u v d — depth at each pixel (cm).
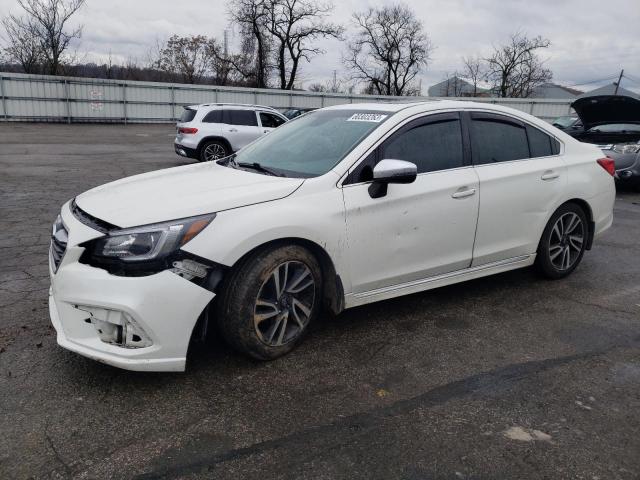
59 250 308
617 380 321
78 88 3130
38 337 356
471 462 244
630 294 471
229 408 282
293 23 4916
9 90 2945
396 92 5756
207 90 3503
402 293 385
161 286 279
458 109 420
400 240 370
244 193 317
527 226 450
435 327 391
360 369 327
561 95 7619
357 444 254
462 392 304
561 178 469
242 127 1445
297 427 267
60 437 254
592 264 561
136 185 358
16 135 2236
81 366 319
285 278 325
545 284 491
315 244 334
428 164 390
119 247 280
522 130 458
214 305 316
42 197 867
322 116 437
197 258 287
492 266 438
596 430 270
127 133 2648
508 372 328
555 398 299
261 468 236
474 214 407
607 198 514
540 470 239
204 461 240
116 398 288
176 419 271
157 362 285
